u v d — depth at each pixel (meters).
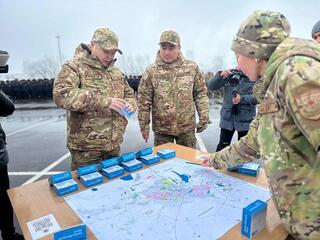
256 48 0.96
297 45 0.86
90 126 2.06
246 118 3.16
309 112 0.77
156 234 1.02
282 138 0.91
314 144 0.80
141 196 1.32
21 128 7.24
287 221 0.97
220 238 1.00
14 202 1.29
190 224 1.08
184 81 2.71
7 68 1.78
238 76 3.09
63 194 1.37
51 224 1.11
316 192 0.89
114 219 1.13
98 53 2.01
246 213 1.00
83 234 0.98
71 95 1.82
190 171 1.62
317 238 0.92
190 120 2.81
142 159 1.78
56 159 4.48
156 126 2.86
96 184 1.47
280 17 0.97
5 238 2.03
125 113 1.90
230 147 1.47
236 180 1.49
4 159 1.92
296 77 0.79
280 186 0.94
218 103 10.61
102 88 2.09
